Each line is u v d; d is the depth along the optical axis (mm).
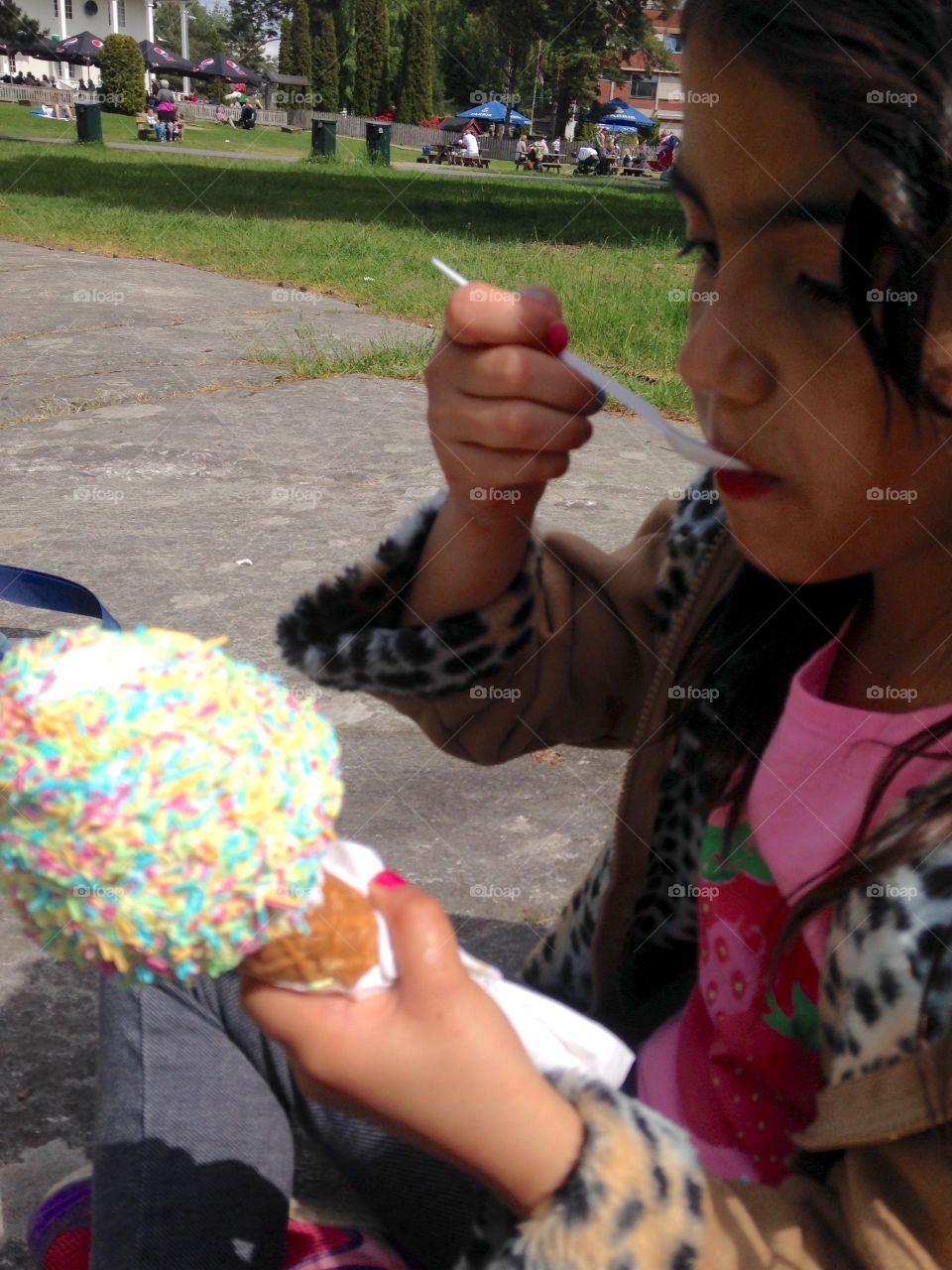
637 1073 1194
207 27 49469
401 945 801
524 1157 777
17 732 740
